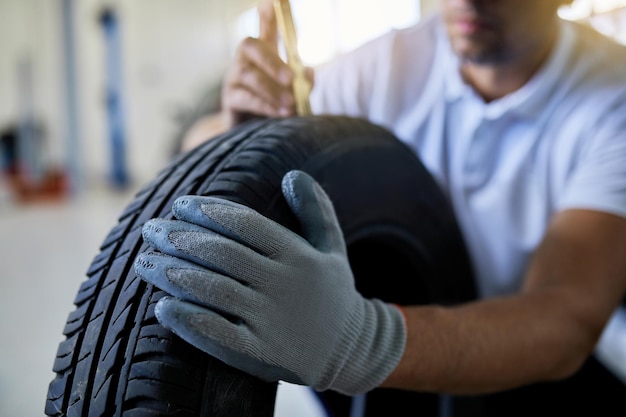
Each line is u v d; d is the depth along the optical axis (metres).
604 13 0.97
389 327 0.46
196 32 6.28
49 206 4.26
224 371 0.40
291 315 0.39
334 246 0.44
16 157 5.09
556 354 0.56
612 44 0.86
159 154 6.46
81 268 2.36
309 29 1.38
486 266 0.87
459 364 0.49
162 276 0.36
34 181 4.63
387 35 0.95
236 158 0.49
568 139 0.77
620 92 0.75
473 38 0.73
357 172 0.57
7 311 1.83
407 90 0.92
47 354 1.48
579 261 0.65
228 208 0.38
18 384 1.30
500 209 0.84
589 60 0.80
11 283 2.16
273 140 0.52
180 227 0.38
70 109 4.68
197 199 0.39
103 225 3.38
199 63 6.34
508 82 0.79
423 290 0.71
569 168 0.78
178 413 0.38
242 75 0.68
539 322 0.56
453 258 0.75
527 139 0.80
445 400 0.76
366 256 0.69
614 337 1.04
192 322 0.34
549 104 0.78
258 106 0.68
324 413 0.91
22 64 4.88
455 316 0.52
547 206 0.82
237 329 0.36
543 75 0.77
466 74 0.84
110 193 5.18
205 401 0.39
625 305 1.06
